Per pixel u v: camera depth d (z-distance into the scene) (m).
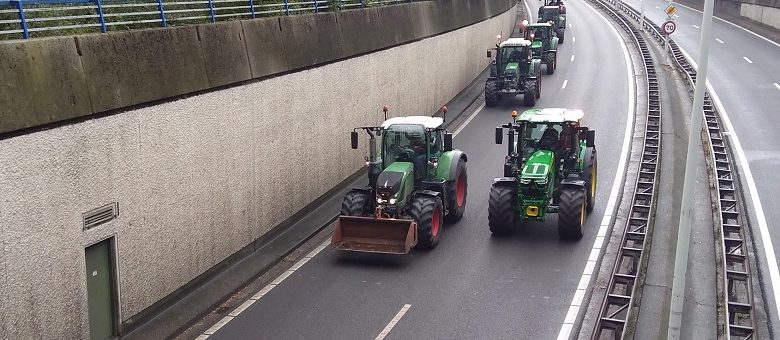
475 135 23.55
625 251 13.29
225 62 13.01
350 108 18.48
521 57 28.27
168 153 11.44
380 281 13.02
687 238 9.72
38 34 10.93
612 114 25.77
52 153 9.15
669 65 34.41
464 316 11.61
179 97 11.73
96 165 9.89
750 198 17.72
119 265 10.47
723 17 52.16
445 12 27.45
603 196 17.56
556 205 15.52
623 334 10.17
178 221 11.82
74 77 9.54
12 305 8.63
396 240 13.74
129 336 10.73
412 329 11.19
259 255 14.07
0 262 8.44
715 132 23.23
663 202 17.03
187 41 12.02
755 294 12.95
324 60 16.92
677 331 9.88
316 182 16.89
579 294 12.38
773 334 11.59
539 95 28.97
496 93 27.56
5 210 8.48
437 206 14.45
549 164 14.75
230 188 13.32
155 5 11.99
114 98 10.21
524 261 13.80
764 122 24.55
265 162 14.53
